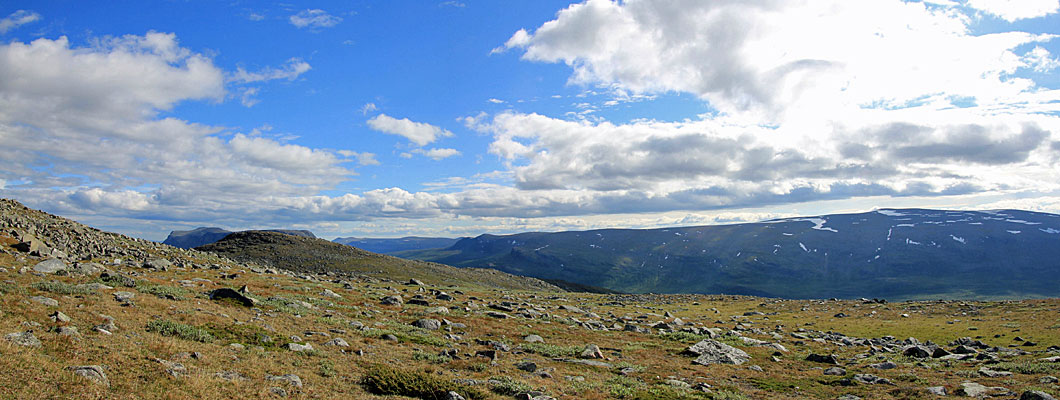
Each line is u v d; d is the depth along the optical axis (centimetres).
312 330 3841
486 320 5903
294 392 2242
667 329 6762
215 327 3312
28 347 2073
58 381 1792
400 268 17138
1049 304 9269
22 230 6506
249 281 6675
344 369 2817
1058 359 4150
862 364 4425
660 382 3416
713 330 6719
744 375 3850
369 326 4481
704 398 3000
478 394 2536
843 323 8819
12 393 1614
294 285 6894
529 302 9750
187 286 5147
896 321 8831
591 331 6009
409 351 3647
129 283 4375
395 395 2455
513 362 3653
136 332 2788
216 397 1983
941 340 6719
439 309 6216
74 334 2433
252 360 2650
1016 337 6244
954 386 3284
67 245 6781
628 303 12112
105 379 1925
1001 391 3034
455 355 3688
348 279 11844
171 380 2081
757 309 11494
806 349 5619
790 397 3195
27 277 3834
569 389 2936
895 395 3166
